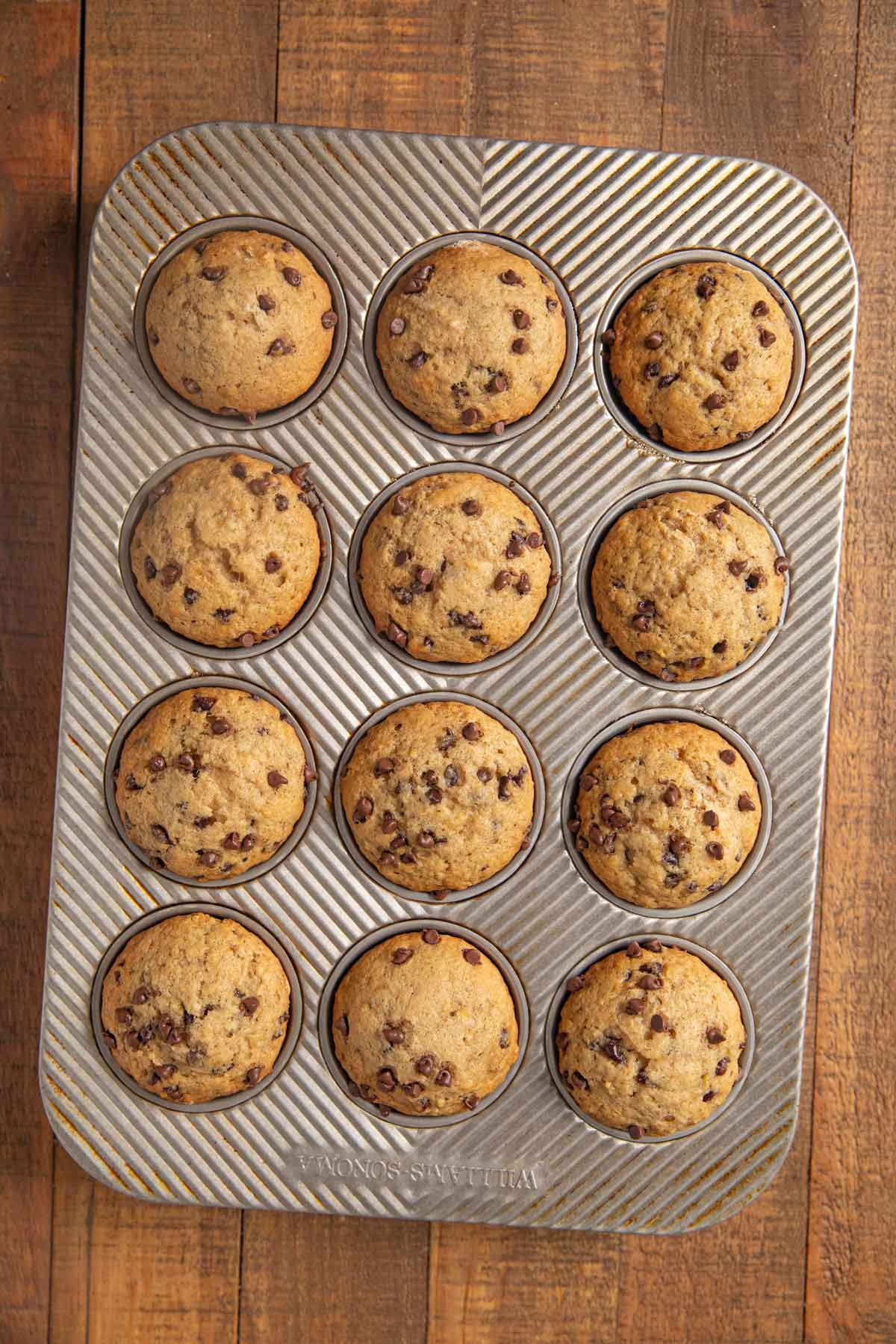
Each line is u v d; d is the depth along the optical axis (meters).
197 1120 0.61
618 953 0.61
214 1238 0.67
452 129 0.66
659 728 0.61
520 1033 0.62
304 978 0.62
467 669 0.61
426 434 0.61
